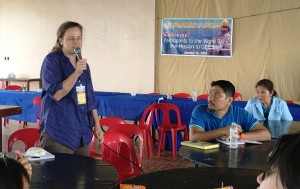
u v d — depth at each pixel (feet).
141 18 27.61
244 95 25.11
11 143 9.43
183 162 16.34
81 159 7.47
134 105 18.74
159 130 17.52
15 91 21.98
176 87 26.99
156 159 16.79
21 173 3.32
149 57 27.58
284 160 2.43
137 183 5.84
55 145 8.61
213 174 6.32
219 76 25.73
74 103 8.77
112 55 28.76
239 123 9.59
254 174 6.32
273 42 24.08
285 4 23.57
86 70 9.18
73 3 29.78
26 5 31.50
